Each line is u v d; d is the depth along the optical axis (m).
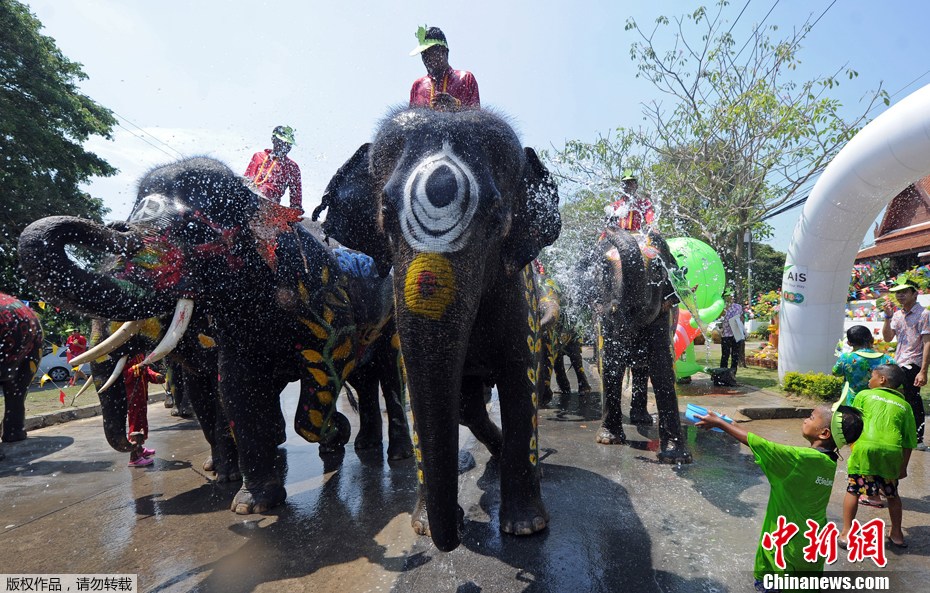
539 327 3.28
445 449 2.17
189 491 4.11
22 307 6.07
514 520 3.01
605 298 4.63
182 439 5.91
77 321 12.03
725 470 4.17
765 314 15.03
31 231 2.78
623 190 5.87
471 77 3.36
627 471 4.15
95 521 3.56
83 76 14.77
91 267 3.02
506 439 3.06
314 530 3.27
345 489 3.97
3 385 6.10
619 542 2.94
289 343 3.68
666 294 4.49
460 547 2.90
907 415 2.98
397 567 2.75
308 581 2.67
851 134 9.95
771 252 28.05
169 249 3.20
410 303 2.10
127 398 4.79
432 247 2.13
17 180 13.04
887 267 18.67
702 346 16.70
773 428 5.68
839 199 7.03
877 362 4.39
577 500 3.54
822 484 2.44
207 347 4.01
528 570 2.65
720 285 7.93
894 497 2.90
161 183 3.38
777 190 11.05
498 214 2.35
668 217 11.05
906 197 18.97
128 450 4.65
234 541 3.16
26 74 13.21
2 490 4.31
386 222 2.28
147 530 3.38
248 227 3.46
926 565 2.70
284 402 8.06
